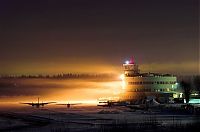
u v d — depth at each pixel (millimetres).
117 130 120125
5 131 134500
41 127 143125
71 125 144500
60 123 153750
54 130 130750
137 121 155000
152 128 121000
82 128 132000
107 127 128000
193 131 114188
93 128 131125
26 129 138750
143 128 121250
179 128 119312
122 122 147250
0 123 159875
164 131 115312
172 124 133875
